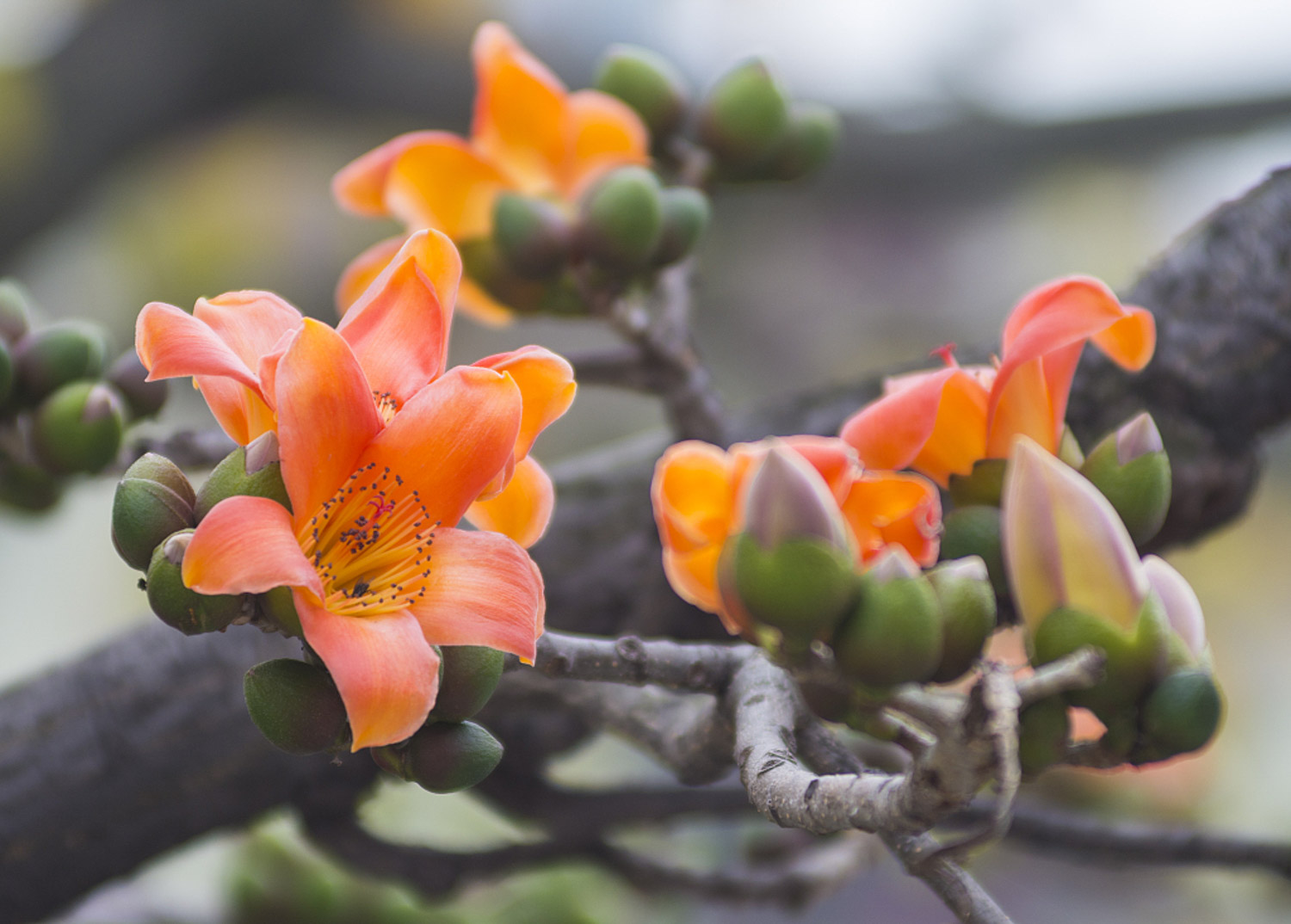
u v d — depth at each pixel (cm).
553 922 238
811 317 668
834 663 147
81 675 185
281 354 151
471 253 182
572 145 186
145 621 187
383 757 153
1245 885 357
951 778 143
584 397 612
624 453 198
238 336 154
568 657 158
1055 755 147
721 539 157
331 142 582
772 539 146
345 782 186
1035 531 148
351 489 152
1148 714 148
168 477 153
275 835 222
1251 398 187
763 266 661
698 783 168
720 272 650
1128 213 614
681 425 189
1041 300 155
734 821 212
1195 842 180
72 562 555
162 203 562
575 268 182
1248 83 465
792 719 156
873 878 428
